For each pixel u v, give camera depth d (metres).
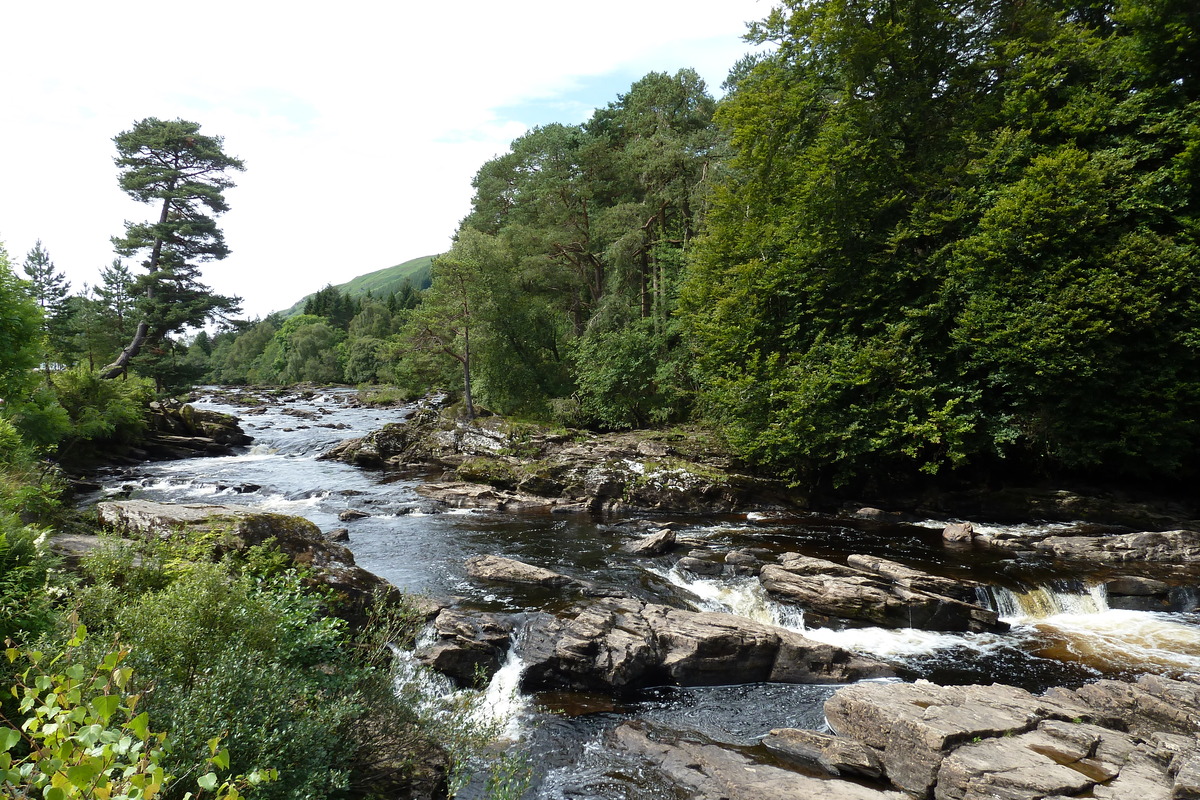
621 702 12.48
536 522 26.33
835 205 28.81
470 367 46.12
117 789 3.47
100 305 50.81
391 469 39.16
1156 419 23.11
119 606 7.67
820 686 13.13
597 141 49.91
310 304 154.62
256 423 58.59
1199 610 17.05
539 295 50.25
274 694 6.81
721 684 13.23
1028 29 28.06
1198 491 26.20
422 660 12.42
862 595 16.20
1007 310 24.33
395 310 134.88
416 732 8.61
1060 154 23.75
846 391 27.47
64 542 11.87
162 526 12.20
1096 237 23.75
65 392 36.59
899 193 27.75
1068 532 23.45
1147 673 13.48
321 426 57.00
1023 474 28.03
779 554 20.53
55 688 3.69
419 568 19.22
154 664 6.70
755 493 29.42
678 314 36.47
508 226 50.00
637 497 29.19
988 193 25.62
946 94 29.59
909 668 13.84
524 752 10.59
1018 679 13.31
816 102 31.50
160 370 51.84
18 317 14.88
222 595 7.78
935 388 25.83
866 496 29.92
